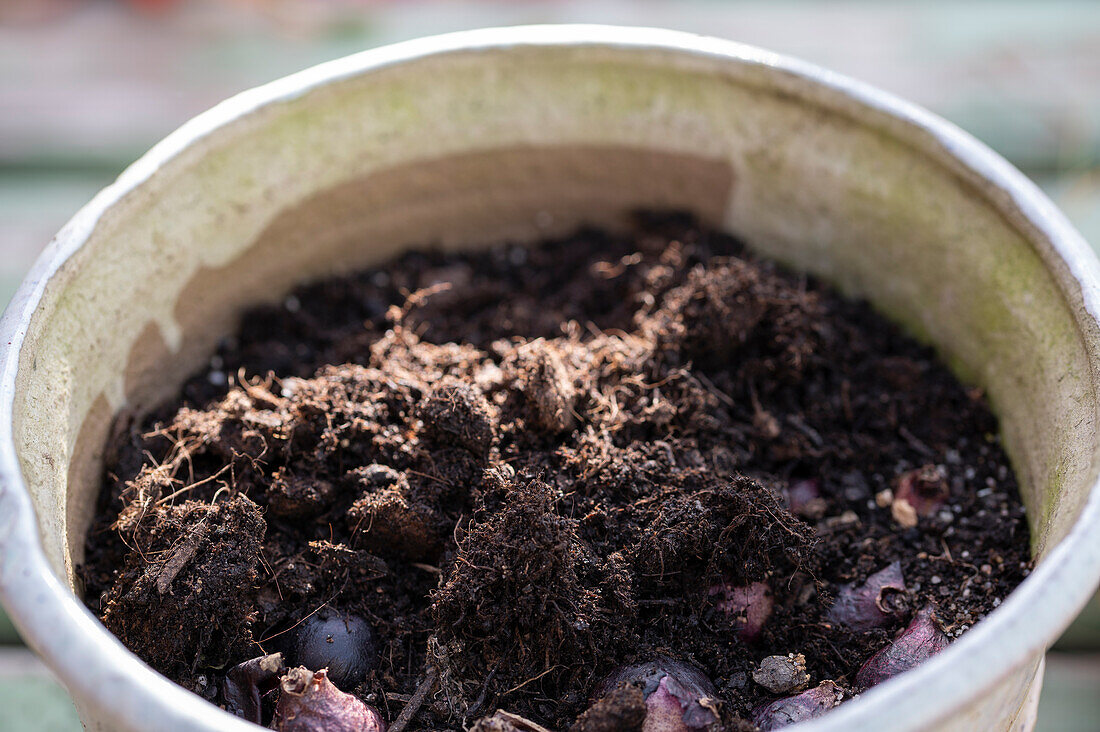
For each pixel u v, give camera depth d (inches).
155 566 18.9
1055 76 32.8
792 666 19.0
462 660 19.0
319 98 21.8
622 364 21.5
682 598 19.5
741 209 23.9
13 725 23.7
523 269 24.4
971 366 22.2
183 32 35.3
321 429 20.6
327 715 18.1
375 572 19.8
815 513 21.0
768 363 21.9
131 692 15.7
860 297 23.5
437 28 34.7
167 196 20.9
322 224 23.2
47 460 18.6
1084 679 24.4
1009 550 20.5
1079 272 19.2
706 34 34.3
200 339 22.6
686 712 18.1
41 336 18.9
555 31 22.5
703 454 20.8
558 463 20.4
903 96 32.1
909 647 19.3
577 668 18.8
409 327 23.0
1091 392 18.7
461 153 23.4
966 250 21.5
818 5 36.0
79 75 33.6
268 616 19.4
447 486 20.0
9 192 31.0
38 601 16.2
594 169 24.0
